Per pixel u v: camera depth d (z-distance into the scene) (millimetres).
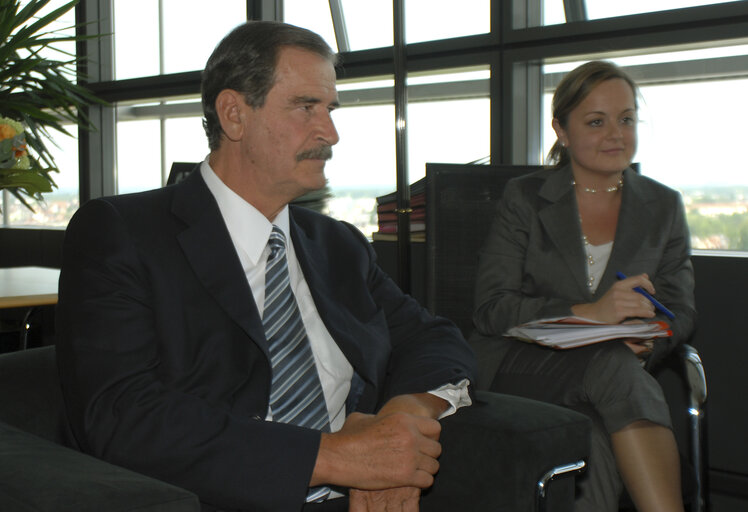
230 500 976
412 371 1288
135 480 816
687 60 2418
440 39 2781
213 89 1188
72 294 1070
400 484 1062
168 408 1004
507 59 2615
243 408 1123
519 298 1761
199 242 1148
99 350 1028
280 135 1153
